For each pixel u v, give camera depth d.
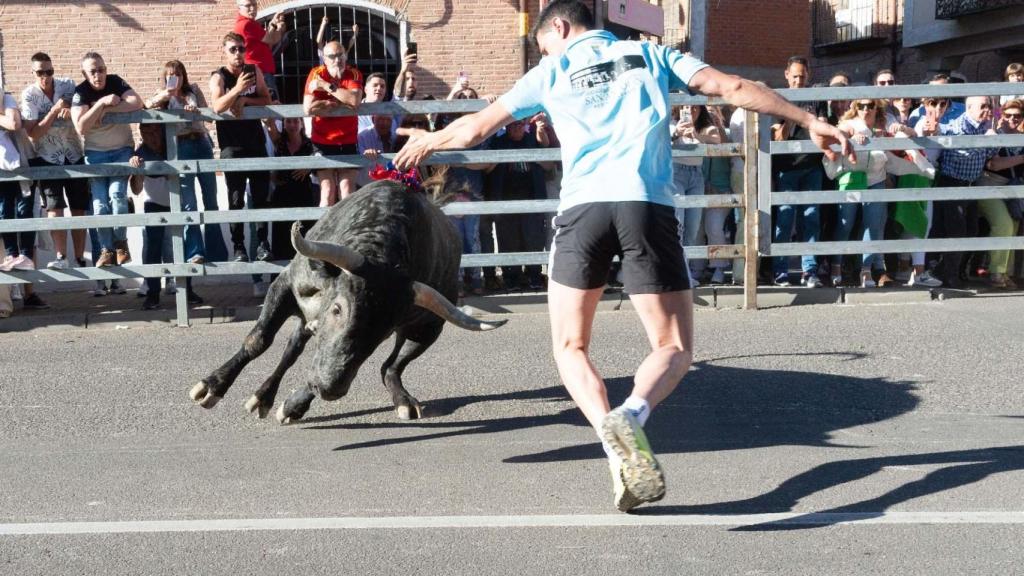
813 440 5.45
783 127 9.77
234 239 9.65
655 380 4.21
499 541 4.08
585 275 4.35
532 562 3.87
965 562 3.84
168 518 4.38
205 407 5.60
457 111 9.21
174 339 8.48
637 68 4.36
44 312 9.47
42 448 5.48
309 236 5.66
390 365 6.18
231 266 9.17
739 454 5.23
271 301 5.52
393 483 4.83
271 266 9.23
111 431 5.80
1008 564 3.81
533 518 4.33
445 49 14.82
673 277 4.32
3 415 6.16
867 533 4.12
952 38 20.22
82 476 4.98
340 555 3.96
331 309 4.76
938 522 4.23
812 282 9.88
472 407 6.25
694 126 9.77
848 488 4.67
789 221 9.84
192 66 14.55
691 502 4.52
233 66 9.17
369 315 4.71
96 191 9.27
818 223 9.85
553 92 4.39
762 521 4.27
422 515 4.39
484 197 10.03
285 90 15.04
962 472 4.86
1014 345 7.62
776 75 22.09
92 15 14.38
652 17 15.30
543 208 9.32
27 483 4.88
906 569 3.78
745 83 4.38
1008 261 10.45
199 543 4.09
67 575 3.79
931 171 9.68
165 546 4.07
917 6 21.39
